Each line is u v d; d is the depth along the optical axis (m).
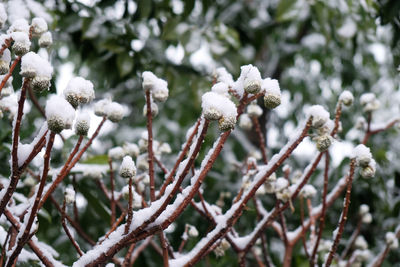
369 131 1.14
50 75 0.77
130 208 0.81
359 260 1.23
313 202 1.75
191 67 1.76
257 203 1.11
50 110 0.74
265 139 2.51
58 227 1.58
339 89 2.76
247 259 1.65
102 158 1.12
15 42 0.81
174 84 1.70
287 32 2.75
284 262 1.08
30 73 0.76
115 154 1.06
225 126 0.78
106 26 1.64
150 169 0.90
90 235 1.57
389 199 1.79
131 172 0.80
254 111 1.05
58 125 0.74
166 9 1.74
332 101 2.77
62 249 1.65
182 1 1.73
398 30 1.51
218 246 1.02
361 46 2.56
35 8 1.27
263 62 2.84
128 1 1.69
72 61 2.42
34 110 1.77
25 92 0.77
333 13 1.78
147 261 1.51
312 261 0.98
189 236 1.12
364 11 1.72
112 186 1.01
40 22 0.87
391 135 2.29
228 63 1.77
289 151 0.87
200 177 0.81
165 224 0.82
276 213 1.00
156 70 1.72
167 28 1.60
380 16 1.56
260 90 0.82
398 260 1.84
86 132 0.80
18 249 0.80
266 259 1.08
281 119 2.81
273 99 0.81
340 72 2.59
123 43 1.65
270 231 1.72
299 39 2.72
